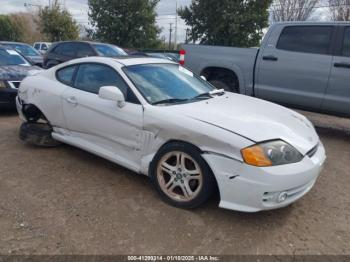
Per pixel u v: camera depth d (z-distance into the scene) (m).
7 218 3.14
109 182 3.91
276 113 3.75
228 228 3.08
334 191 3.92
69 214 3.23
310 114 8.41
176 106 3.56
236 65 6.64
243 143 2.92
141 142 3.56
